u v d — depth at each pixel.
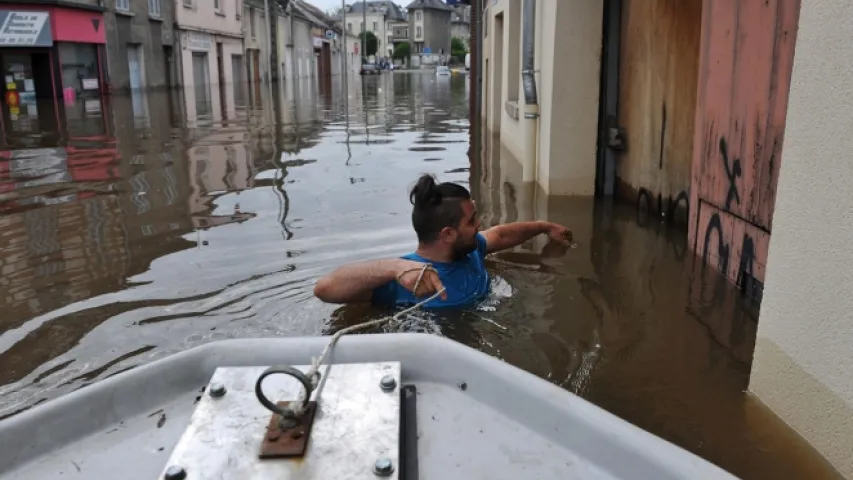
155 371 1.43
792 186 2.19
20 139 10.51
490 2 11.52
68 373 2.75
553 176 6.04
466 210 3.25
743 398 2.46
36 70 20.02
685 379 2.60
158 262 4.11
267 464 1.12
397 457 1.14
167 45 27.41
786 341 2.25
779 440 2.19
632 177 5.57
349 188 6.32
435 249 3.30
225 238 4.61
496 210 5.52
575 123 5.93
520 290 3.52
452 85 34.66
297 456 1.13
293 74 47.06
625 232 4.71
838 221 1.95
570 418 1.29
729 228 3.71
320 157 8.43
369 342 1.51
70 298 3.55
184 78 29.09
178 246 4.45
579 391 2.52
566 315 3.20
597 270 3.87
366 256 4.16
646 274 3.80
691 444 2.19
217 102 19.62
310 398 1.27
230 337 3.01
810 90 2.07
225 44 34.22
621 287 3.59
